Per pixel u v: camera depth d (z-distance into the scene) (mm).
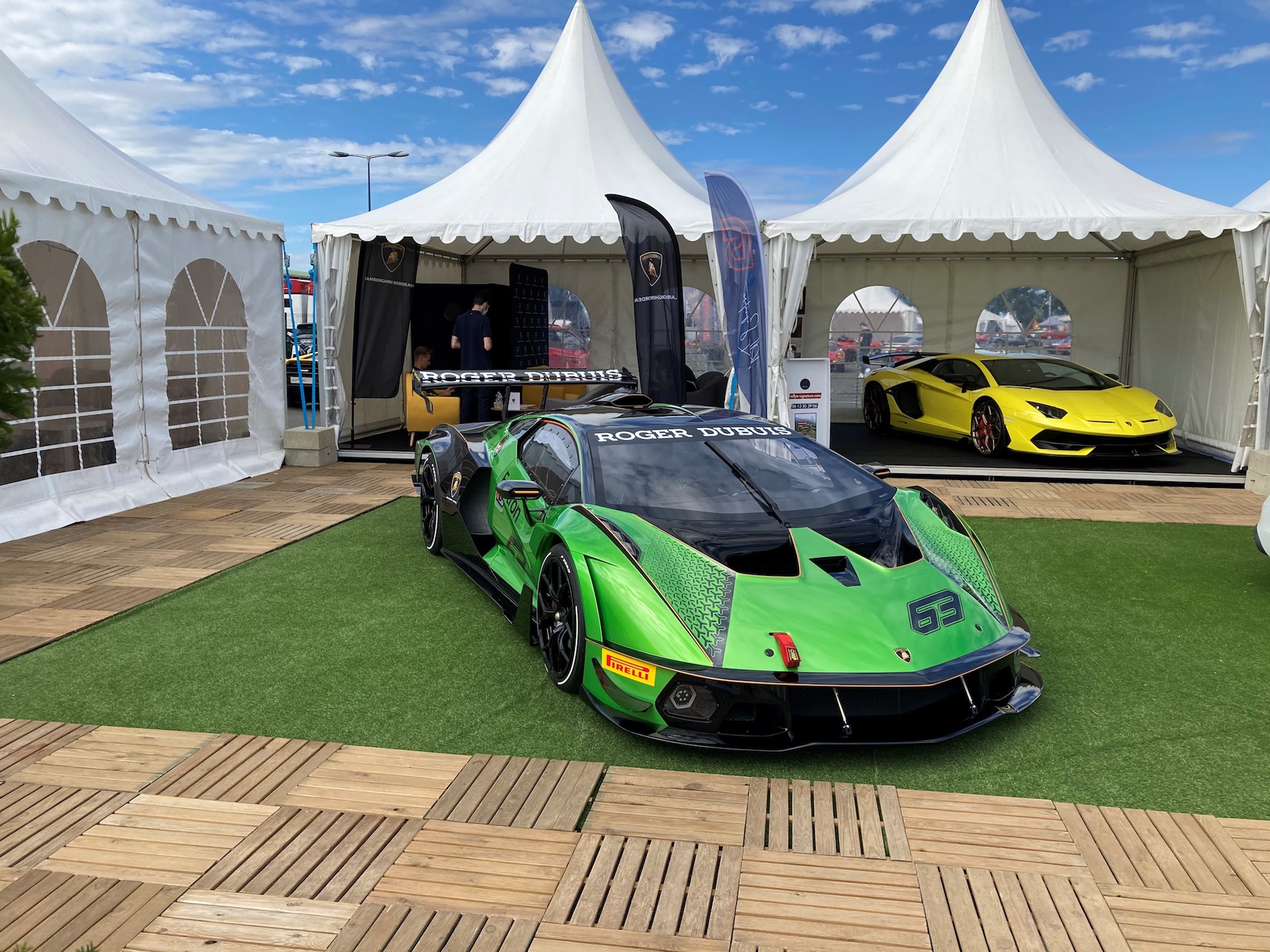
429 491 5730
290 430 9312
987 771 2979
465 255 13414
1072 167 9570
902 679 2867
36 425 6434
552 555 3619
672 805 2748
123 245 7055
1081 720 3369
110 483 7098
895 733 2963
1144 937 2154
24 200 6039
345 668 3854
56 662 3916
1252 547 6062
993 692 3225
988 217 8453
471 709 3439
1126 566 5574
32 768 2959
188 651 4047
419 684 3680
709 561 3299
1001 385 9805
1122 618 4578
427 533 5793
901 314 13250
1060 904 2279
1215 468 8961
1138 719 3375
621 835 2580
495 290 12141
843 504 3863
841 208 9109
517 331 11828
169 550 5836
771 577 3227
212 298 8289
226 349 8508
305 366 17594
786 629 2996
